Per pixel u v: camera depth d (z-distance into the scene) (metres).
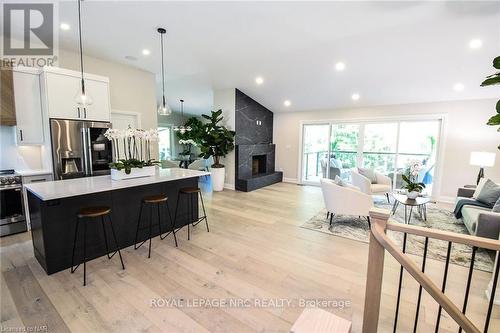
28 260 2.58
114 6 2.72
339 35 3.33
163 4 2.69
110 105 4.13
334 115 6.39
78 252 2.53
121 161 2.98
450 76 4.11
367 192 4.40
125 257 2.68
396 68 4.12
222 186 6.14
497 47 3.27
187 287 2.14
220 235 3.31
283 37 3.43
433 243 3.14
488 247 1.20
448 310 1.10
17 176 3.19
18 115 3.24
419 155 5.43
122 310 1.85
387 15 2.80
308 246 2.99
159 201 2.80
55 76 3.37
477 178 4.66
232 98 5.96
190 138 6.07
